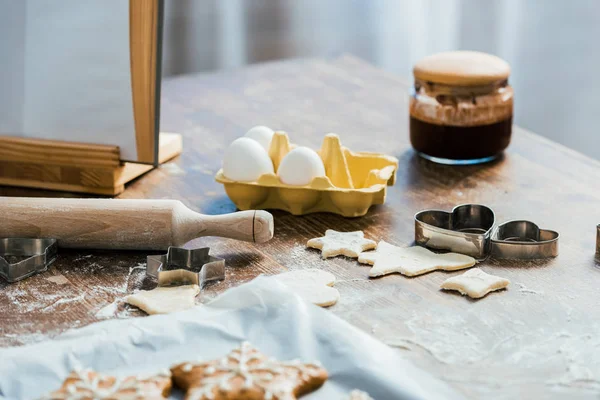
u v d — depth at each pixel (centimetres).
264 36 222
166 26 212
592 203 129
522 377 103
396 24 231
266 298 108
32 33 130
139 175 135
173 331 105
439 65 135
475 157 137
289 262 119
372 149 142
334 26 228
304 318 106
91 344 104
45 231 119
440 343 107
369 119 151
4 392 101
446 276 116
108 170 129
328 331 105
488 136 136
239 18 217
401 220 126
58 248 120
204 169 137
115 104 129
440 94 135
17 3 130
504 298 112
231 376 100
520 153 141
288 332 105
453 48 227
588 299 112
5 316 110
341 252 120
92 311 111
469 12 221
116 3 127
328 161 127
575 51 213
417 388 99
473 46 224
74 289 114
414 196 131
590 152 219
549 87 218
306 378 100
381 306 111
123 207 119
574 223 125
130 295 113
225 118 151
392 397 99
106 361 103
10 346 107
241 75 168
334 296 112
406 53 234
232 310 108
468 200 130
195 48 216
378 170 129
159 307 111
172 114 152
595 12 208
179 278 115
